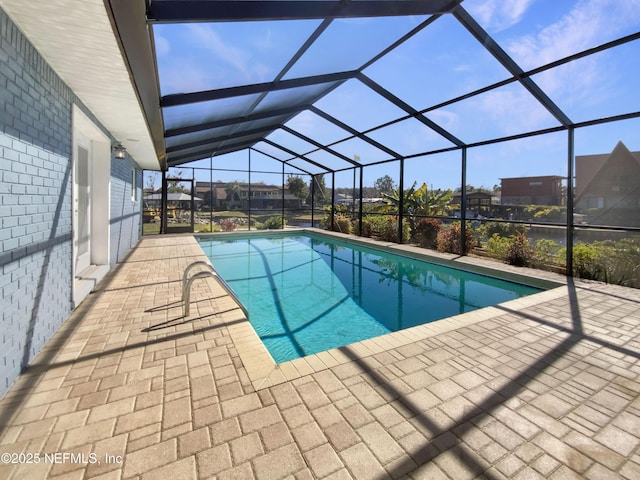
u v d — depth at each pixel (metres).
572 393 2.18
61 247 3.18
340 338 4.02
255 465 1.54
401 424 1.83
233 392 2.12
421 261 7.94
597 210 7.61
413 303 5.39
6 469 1.48
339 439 1.71
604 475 1.52
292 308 5.11
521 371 2.45
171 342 2.85
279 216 15.48
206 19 2.73
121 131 5.30
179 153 9.77
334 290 6.09
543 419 1.91
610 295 4.45
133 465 1.52
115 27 2.17
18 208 2.26
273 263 8.31
